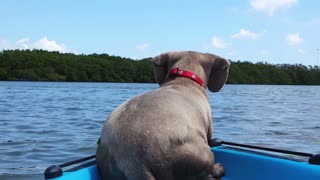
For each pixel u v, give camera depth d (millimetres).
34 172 1140
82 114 2594
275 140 1691
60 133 1776
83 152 1392
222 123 2223
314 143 1633
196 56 850
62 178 641
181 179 607
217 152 887
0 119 2283
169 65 846
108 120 630
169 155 592
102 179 649
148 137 589
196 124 657
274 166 800
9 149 1433
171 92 699
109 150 609
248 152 867
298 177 761
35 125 2039
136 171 584
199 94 766
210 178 743
